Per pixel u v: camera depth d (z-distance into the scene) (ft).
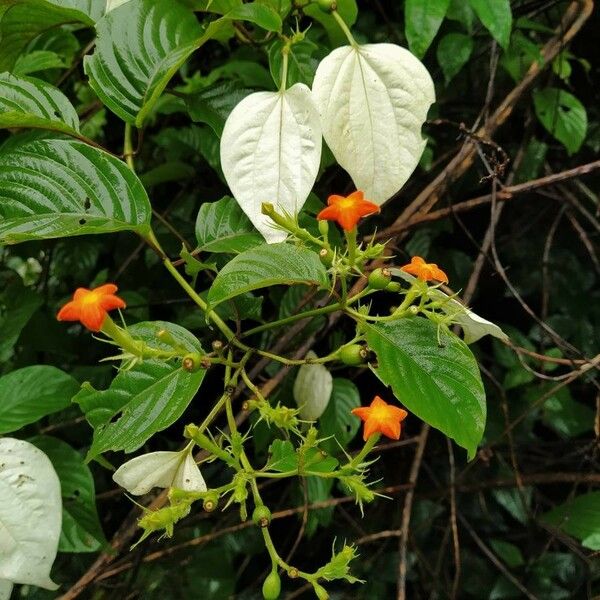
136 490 1.62
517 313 2.87
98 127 2.48
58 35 2.18
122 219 1.69
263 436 2.08
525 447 2.63
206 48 2.48
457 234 2.81
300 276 1.58
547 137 2.75
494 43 2.14
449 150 2.42
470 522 2.73
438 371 1.61
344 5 1.84
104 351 2.34
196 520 2.28
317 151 1.71
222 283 1.55
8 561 1.61
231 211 1.77
